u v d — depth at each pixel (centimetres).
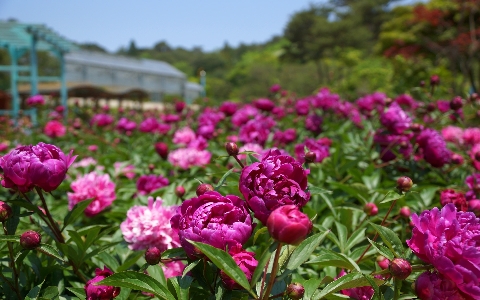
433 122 434
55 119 793
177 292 165
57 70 4788
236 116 519
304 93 5441
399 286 150
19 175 173
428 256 138
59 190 390
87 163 455
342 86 2986
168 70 6431
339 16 7244
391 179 370
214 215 151
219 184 171
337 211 291
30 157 174
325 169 354
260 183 150
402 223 238
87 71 4991
